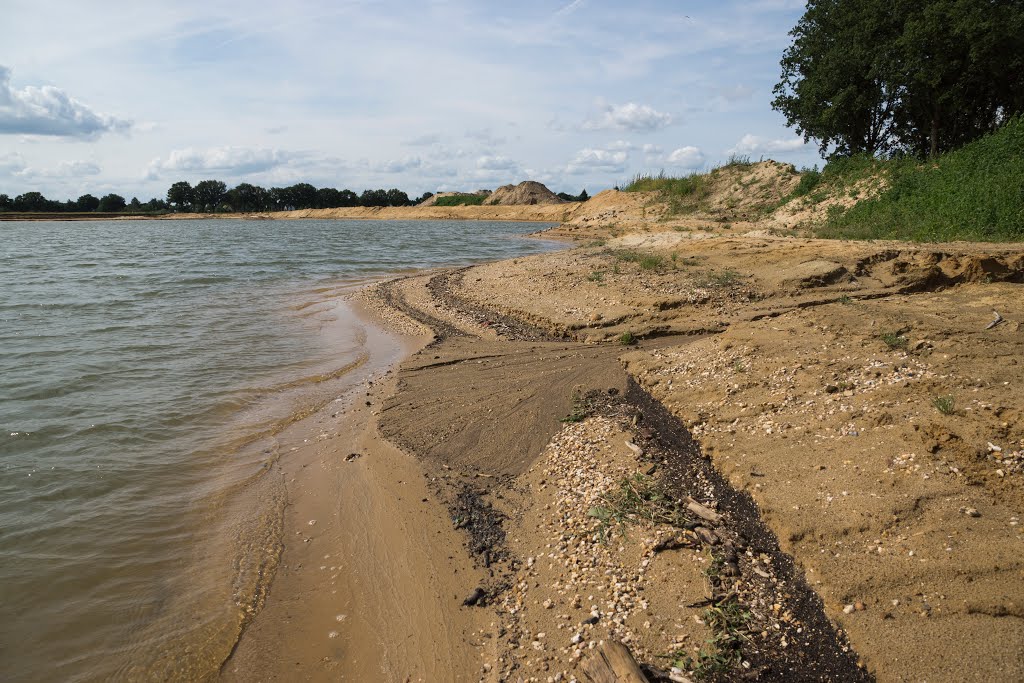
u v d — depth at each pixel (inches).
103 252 1272.1
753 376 294.4
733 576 173.0
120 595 195.0
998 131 797.2
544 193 3154.5
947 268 441.1
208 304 654.5
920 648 142.3
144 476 270.5
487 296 581.3
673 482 222.2
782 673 143.6
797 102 1222.9
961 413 217.0
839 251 529.7
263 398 369.1
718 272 522.6
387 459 279.0
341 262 1044.5
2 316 569.9
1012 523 170.6
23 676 162.6
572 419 293.7
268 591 200.8
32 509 239.8
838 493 195.6
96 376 397.7
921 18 949.8
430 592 192.9
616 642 151.7
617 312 461.4
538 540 205.6
